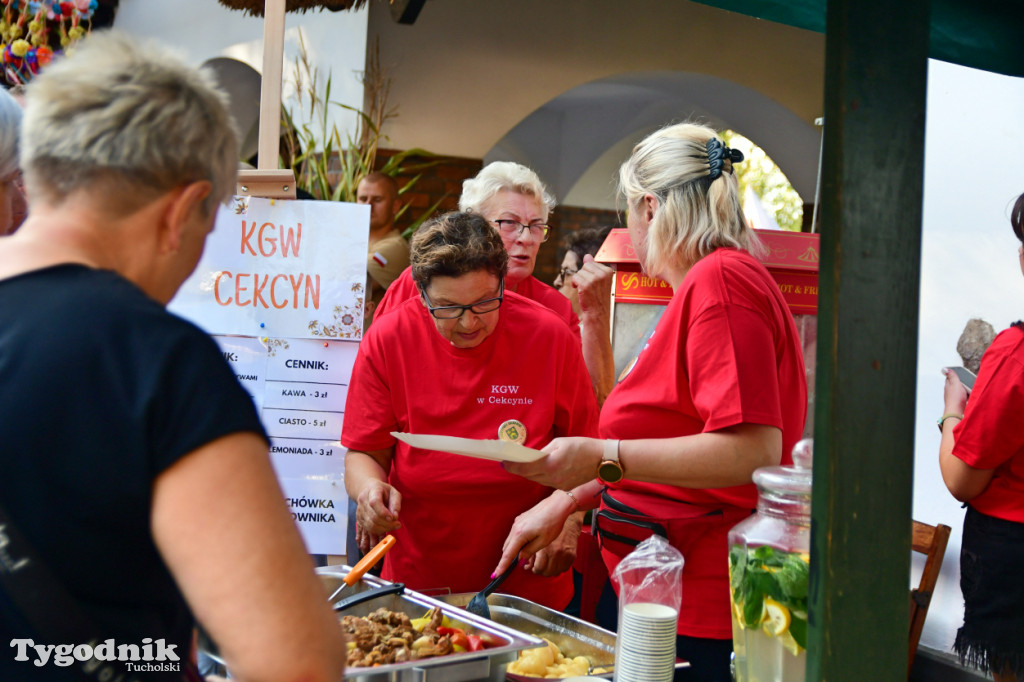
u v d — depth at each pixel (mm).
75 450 780
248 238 2268
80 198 867
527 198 2826
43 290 827
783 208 7973
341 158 4750
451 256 1812
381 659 1435
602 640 1680
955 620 2951
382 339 2023
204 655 1377
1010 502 2447
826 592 944
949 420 2668
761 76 5613
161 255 908
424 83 5426
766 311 1641
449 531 1995
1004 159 2896
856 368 938
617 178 2549
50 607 774
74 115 848
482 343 1975
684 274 1810
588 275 2783
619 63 5602
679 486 1626
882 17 935
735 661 1346
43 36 3461
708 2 2008
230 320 2275
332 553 2287
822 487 947
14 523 772
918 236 958
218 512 783
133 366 802
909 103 951
